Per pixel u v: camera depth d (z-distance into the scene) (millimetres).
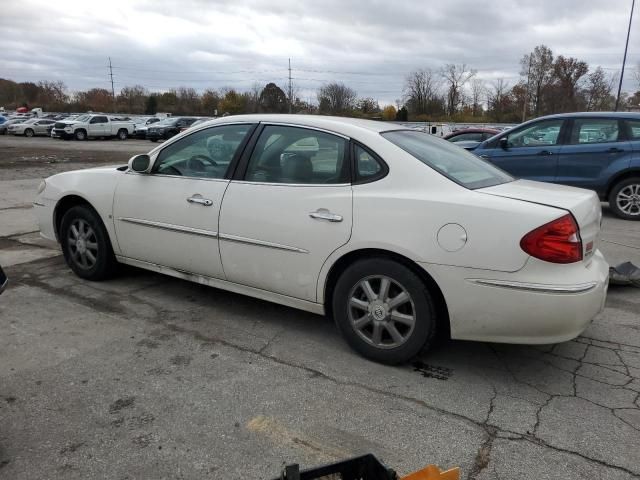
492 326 3084
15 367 3336
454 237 3066
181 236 4141
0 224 7410
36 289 4715
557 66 68875
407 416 2893
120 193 4504
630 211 8367
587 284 3002
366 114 77688
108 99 96188
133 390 3098
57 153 23500
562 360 3566
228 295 4684
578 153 8445
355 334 3494
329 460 2529
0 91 96312
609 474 2459
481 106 76688
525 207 2996
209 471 2438
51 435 2672
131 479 2377
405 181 3287
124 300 4500
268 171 3770
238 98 85062
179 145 4270
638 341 3871
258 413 2895
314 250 3500
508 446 2650
